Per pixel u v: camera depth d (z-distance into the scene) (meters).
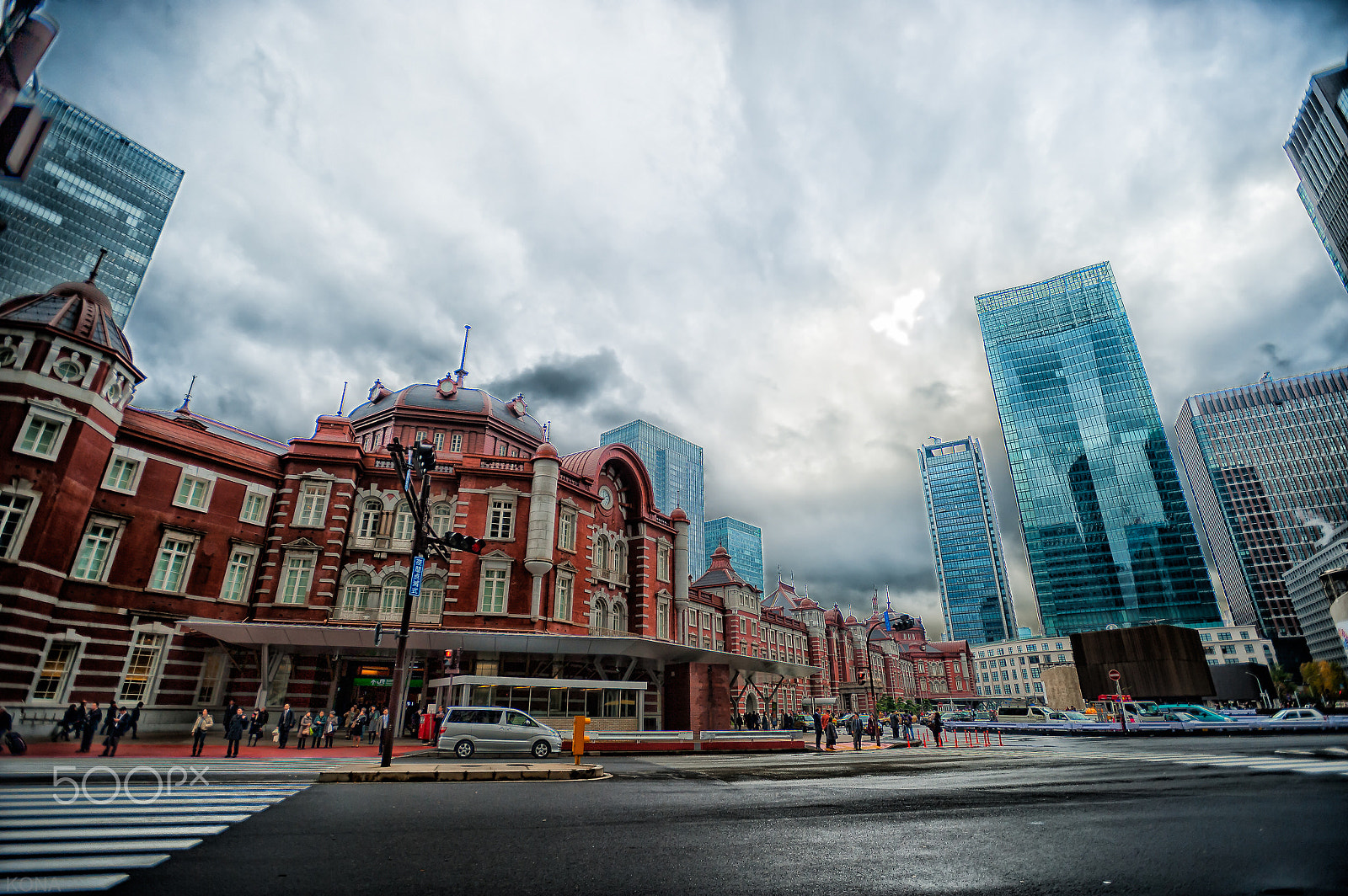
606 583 40.91
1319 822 8.55
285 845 7.55
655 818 9.81
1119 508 146.50
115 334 28.55
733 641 57.34
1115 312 158.38
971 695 147.88
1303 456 145.88
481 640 28.50
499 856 7.23
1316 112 74.12
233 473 31.81
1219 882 5.96
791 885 6.12
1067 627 144.88
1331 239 80.50
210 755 19.86
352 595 32.75
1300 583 134.12
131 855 6.88
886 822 9.36
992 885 6.04
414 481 35.16
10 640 23.47
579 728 17.86
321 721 24.36
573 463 43.03
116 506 27.81
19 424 25.00
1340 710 51.97
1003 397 166.50
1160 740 30.61
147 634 27.73
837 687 85.69
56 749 20.25
